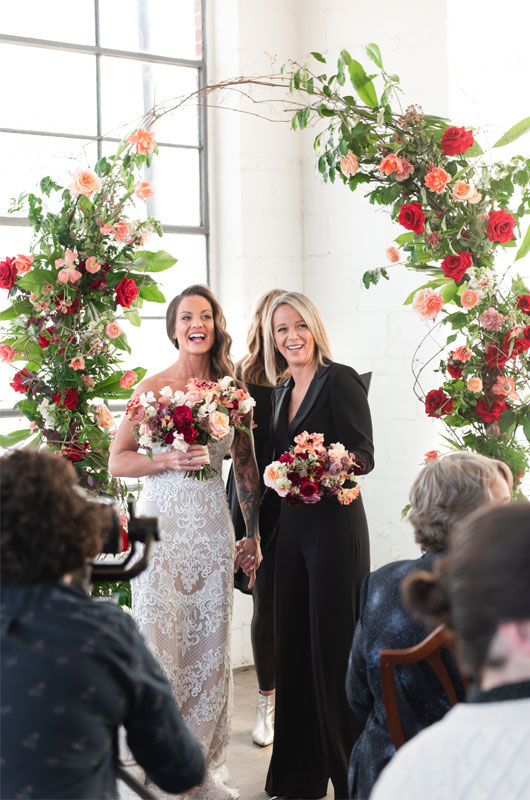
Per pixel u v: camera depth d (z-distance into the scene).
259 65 4.72
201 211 4.84
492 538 1.02
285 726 3.32
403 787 1.02
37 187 4.27
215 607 3.25
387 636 1.94
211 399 3.17
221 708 3.31
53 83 4.34
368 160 3.48
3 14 4.20
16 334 3.58
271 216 4.82
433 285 3.62
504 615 1.00
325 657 3.16
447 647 1.75
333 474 3.06
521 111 4.05
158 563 3.20
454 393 3.45
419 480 2.00
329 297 4.80
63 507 1.38
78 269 3.57
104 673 1.33
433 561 1.93
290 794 3.34
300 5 4.82
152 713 1.40
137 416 3.13
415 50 4.31
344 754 3.15
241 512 3.67
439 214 3.41
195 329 3.36
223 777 3.36
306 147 4.87
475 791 0.98
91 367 3.62
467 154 3.49
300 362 3.32
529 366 3.47
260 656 3.84
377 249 4.55
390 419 4.51
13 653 1.30
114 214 3.62
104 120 4.49
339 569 3.17
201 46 4.76
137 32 4.58
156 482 3.26
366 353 4.62
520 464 3.46
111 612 1.43
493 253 3.61
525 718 1.01
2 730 1.27
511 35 4.05
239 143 4.70
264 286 4.81
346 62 3.43
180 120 4.74
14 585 1.37
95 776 1.33
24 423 4.27
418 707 1.87
